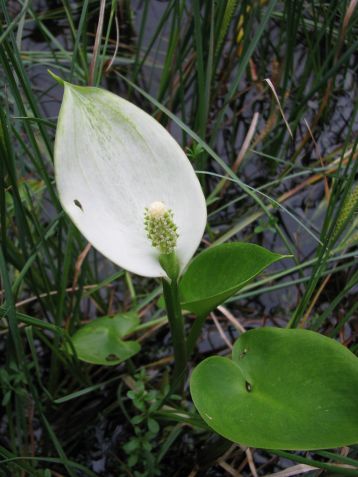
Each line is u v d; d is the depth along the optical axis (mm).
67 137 188
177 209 205
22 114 240
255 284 311
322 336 203
